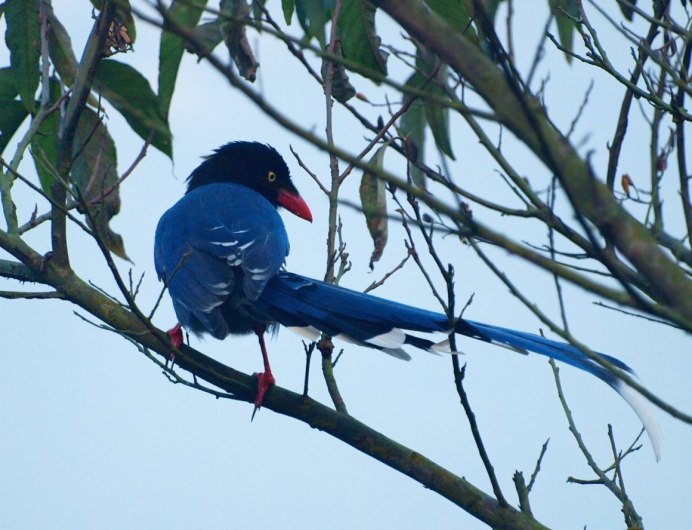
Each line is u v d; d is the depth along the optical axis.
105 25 9.85
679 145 9.17
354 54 10.99
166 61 10.95
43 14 12.09
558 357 9.79
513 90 5.86
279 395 10.37
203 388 10.13
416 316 10.21
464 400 9.15
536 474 9.99
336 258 11.24
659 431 8.92
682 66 9.27
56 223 10.96
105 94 10.80
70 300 11.02
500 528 9.77
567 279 6.09
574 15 10.70
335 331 10.30
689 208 9.06
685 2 9.91
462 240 9.29
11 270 11.20
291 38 6.81
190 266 11.61
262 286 10.91
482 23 5.94
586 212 5.88
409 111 11.56
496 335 9.98
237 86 5.69
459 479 10.02
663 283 5.82
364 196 10.86
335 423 10.30
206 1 10.13
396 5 6.08
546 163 5.89
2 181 11.45
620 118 9.35
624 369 9.52
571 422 9.84
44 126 12.59
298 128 5.82
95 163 12.36
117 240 12.23
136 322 10.89
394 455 10.20
